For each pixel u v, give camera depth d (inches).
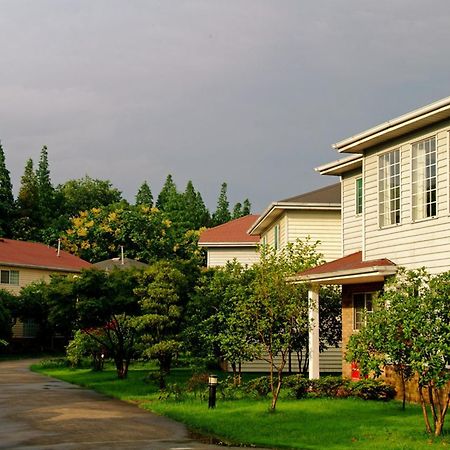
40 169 3144.7
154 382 971.3
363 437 556.4
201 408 727.1
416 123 754.8
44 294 1172.5
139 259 2728.8
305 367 1039.6
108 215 2780.5
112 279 1077.1
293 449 520.4
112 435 577.0
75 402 805.2
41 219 2952.8
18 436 566.6
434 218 745.0
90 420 660.7
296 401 772.6
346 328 927.7
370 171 860.6
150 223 2733.8
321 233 1211.2
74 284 1064.2
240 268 1015.0
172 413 697.0
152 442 546.6
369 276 788.6
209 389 737.6
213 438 569.3
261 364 1235.9
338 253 1205.1
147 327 927.7
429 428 562.6
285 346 724.7
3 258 2006.6
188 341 952.3
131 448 517.3
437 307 550.9
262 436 569.3
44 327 1926.7
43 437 562.6
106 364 1418.6
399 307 562.3
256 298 740.7
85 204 3356.3
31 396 861.8
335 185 1327.5
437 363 540.1
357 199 991.6
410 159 787.4
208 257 1694.1
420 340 543.2
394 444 522.9
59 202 3196.4
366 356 579.2
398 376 790.5
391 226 812.0
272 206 1215.6
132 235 2699.3
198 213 3646.7
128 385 992.9
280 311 728.3
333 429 594.2
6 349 1868.8
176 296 930.1
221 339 879.1
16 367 1414.9
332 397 802.2
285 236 1211.9
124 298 1044.5
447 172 730.8
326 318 1026.1
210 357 946.1
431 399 561.0
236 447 528.1
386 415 669.9
